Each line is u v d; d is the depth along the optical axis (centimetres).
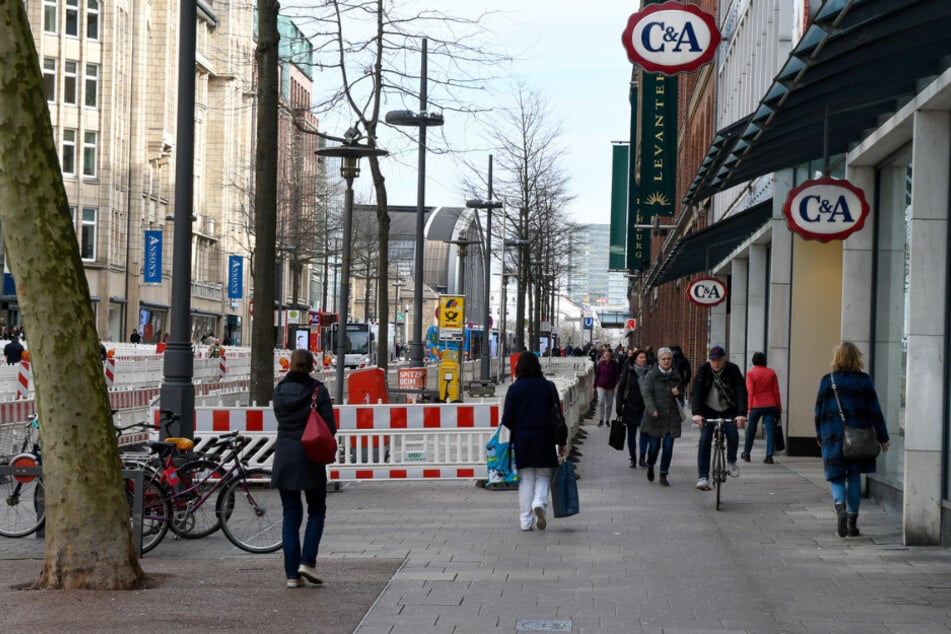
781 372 2403
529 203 5169
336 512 1548
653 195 5034
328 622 888
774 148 1614
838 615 924
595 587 1035
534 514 1484
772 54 2777
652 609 945
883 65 1202
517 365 1395
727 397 1752
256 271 1798
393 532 1372
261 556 1219
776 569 1128
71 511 1010
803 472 2036
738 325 3253
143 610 923
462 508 1590
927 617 918
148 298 8131
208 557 1207
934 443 1268
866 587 1039
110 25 7350
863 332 1714
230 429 1798
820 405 1348
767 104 1320
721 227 2683
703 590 1023
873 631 870
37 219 975
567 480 1416
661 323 6994
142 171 7925
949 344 1272
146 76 8069
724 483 1872
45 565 1024
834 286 2375
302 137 7038
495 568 1130
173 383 1417
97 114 7338
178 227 1426
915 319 1276
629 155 6638
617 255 7256
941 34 1087
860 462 1326
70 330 997
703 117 4816
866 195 1714
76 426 1005
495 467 1761
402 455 1812
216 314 9294
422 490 1791
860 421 1327
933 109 1290
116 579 1015
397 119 2788
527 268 5228
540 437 1373
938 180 1284
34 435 2061
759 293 2895
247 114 9694
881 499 1594
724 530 1382
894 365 1617
